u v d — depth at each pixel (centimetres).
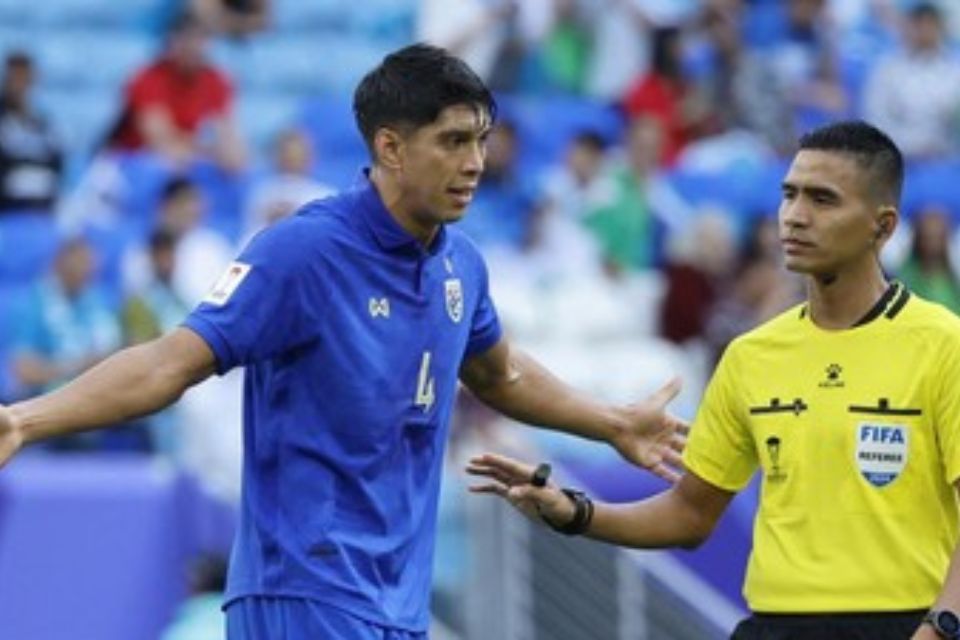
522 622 4438
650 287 5834
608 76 6600
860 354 2591
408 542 2583
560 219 5859
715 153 6378
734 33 6575
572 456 4931
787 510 2605
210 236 5309
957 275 5969
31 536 4397
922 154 6675
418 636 2595
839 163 2581
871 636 2556
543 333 5659
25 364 5025
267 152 6341
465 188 2545
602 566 4488
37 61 6538
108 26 6650
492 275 5722
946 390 2552
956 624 2473
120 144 6009
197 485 4503
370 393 2542
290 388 2547
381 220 2548
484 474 2720
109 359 2462
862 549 2564
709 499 2731
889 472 2561
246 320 2503
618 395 5553
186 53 5991
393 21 6800
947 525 2573
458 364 2634
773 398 2620
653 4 6975
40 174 5766
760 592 2611
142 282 5156
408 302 2569
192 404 4800
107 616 4400
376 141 2556
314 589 2531
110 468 4503
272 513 2559
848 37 7100
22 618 4366
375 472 2556
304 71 6650
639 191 5966
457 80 2528
